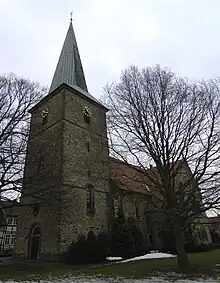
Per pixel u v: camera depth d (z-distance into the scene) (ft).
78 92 95.96
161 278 39.17
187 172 53.98
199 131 49.78
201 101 51.11
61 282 39.29
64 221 71.00
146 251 88.33
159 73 61.52
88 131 93.30
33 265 63.77
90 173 86.48
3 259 86.74
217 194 46.32
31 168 77.71
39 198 66.54
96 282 38.06
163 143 51.62
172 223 48.34
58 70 113.09
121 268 54.75
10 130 61.87
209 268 48.11
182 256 47.01
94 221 80.74
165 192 50.14
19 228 85.66
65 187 75.56
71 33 123.03
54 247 68.85
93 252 69.77
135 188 87.40
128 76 58.54
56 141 83.76
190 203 52.06
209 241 122.01
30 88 71.92
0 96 65.36
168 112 52.70
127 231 82.64
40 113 97.25
